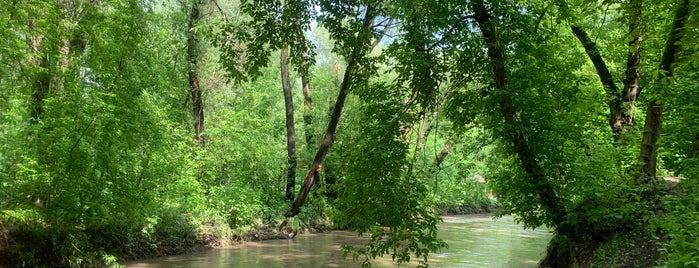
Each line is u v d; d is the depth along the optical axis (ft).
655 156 31.22
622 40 26.53
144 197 45.62
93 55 40.52
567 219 29.45
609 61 48.37
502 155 33.55
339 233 77.41
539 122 29.53
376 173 23.08
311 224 78.48
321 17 30.22
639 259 26.48
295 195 79.92
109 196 41.39
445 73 26.22
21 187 37.29
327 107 89.10
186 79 70.64
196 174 66.28
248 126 75.36
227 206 67.41
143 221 48.03
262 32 31.76
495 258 53.06
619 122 39.11
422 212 23.12
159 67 52.49
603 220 29.37
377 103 25.44
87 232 44.50
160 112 50.47
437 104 27.07
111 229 47.24
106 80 40.55
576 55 39.81
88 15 41.09
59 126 36.94
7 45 32.73
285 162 81.76
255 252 57.98
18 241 36.04
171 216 56.29
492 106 29.19
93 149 38.50
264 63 31.94
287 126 82.07
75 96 38.09
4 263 34.24
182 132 63.72
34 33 34.83
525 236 74.28
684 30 23.65
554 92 32.94
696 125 29.66
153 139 45.68
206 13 69.77
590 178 28.58
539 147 29.91
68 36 38.47
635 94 38.99
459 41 25.45
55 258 38.75
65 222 40.04
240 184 71.77
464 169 41.06
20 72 35.55
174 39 67.56
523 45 29.32
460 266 48.08
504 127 28.12
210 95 79.30
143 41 45.11
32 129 36.55
